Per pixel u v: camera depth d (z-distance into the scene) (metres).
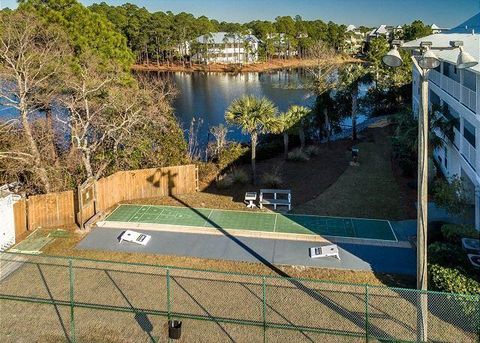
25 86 22.83
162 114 27.94
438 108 25.94
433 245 16.27
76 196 21.12
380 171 28.47
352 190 25.36
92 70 27.91
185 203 23.91
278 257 18.03
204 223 21.34
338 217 21.94
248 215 22.31
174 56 113.50
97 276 16.36
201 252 18.50
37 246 18.95
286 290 15.37
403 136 26.30
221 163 27.67
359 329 13.21
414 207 22.86
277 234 20.11
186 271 16.72
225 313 14.04
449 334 12.72
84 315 13.94
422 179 11.49
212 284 15.79
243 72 103.75
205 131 44.06
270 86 79.19
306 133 34.94
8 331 13.16
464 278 13.90
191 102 64.75
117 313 14.05
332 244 19.08
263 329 12.66
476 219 19.25
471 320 13.01
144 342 12.69
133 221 21.53
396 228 20.66
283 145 32.53
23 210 20.14
